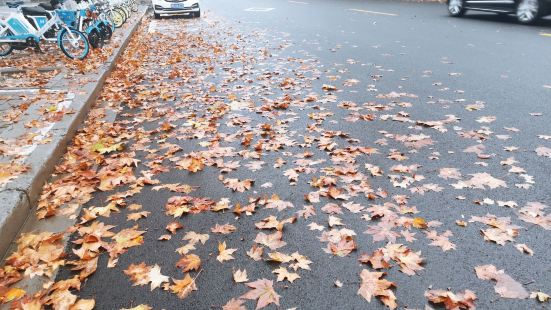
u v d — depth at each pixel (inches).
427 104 235.5
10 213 129.4
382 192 144.9
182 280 108.0
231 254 118.2
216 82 306.7
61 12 407.5
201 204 143.1
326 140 190.1
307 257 115.6
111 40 474.3
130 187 158.2
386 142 187.8
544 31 418.9
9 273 111.9
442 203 138.5
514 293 99.5
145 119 233.3
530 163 162.4
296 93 266.1
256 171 166.2
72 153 185.3
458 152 174.9
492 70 292.7
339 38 455.8
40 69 339.3
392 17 585.0
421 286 103.2
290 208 139.4
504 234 120.2
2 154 171.8
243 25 612.7
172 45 480.7
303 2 890.1
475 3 522.3
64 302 101.3
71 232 130.6
